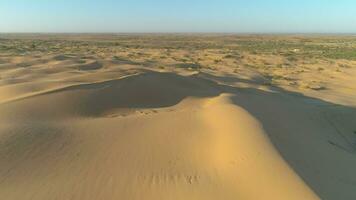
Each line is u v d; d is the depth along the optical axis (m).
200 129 13.04
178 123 13.88
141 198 8.91
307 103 24.28
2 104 16.81
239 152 10.42
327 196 8.98
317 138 15.20
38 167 10.73
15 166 10.77
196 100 20.33
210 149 11.22
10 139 12.27
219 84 25.81
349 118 20.95
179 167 10.29
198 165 10.32
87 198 9.02
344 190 9.87
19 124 13.97
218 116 13.91
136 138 12.62
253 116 13.87
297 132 14.79
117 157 11.18
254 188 8.82
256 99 20.03
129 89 20.34
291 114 18.28
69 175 10.22
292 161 10.62
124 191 9.25
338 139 16.83
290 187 8.78
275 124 14.52
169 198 8.83
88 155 11.40
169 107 19.11
